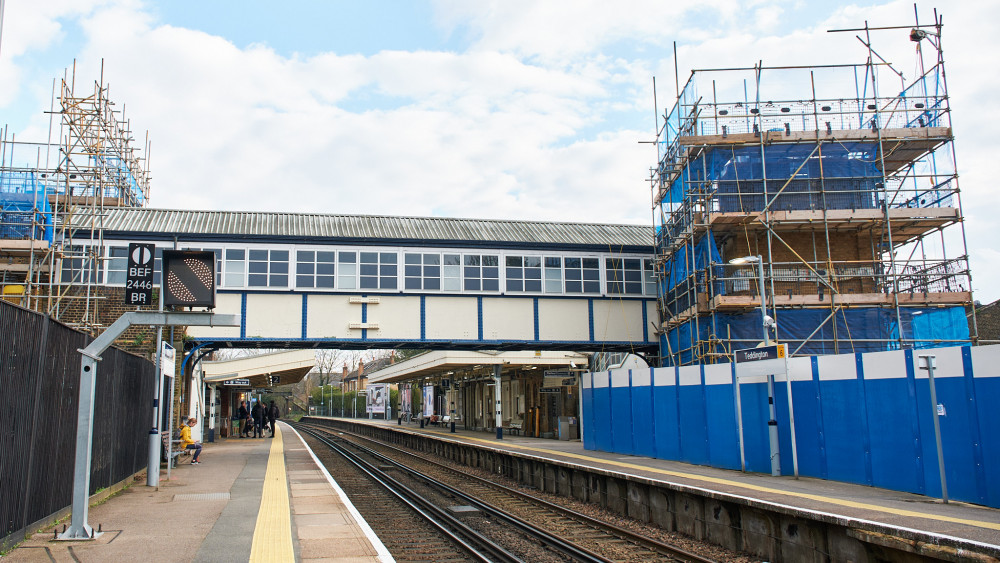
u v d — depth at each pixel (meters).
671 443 20.50
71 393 11.52
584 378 26.27
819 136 25.81
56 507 10.84
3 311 8.57
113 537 9.81
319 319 28.05
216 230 27.88
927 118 26.38
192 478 17.61
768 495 12.16
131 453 16.28
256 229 28.42
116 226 27.28
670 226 29.73
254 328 27.52
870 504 11.22
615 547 11.74
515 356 36.31
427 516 13.92
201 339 27.00
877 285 26.02
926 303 24.66
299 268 28.12
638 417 22.41
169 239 27.12
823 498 11.91
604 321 30.30
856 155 26.73
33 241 23.73
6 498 8.77
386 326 28.52
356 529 10.77
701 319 26.33
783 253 26.95
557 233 31.95
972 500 11.53
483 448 26.12
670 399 20.66
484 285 29.52
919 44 26.86
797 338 25.14
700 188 26.34
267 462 22.70
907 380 13.09
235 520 11.25
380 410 82.88
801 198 26.39
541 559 10.81
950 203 25.78
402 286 28.78
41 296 23.44
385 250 28.95
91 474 12.62
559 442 31.92
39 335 9.87
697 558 10.45
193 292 13.08
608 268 30.73
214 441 36.81
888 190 25.75
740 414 17.34
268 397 95.06
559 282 30.17
